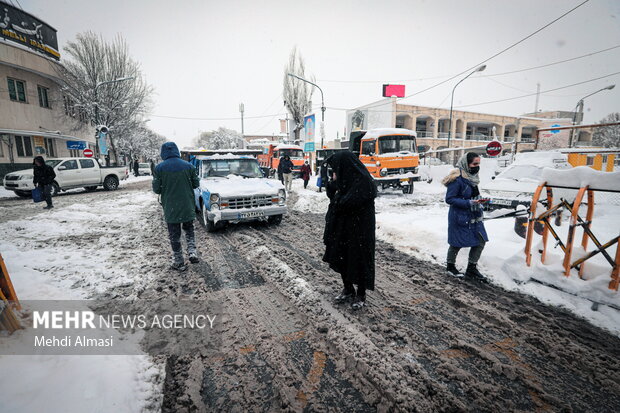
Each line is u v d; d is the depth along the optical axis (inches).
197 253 202.8
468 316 124.2
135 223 302.0
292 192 557.6
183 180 170.1
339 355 99.5
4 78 775.7
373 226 127.4
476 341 107.0
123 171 685.9
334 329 112.5
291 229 274.7
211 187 266.8
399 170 494.9
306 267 177.8
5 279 103.1
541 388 85.2
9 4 772.6
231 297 140.3
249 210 256.5
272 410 78.5
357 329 112.9
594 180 133.6
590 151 308.3
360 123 1567.4
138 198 503.8
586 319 119.6
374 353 98.3
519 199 264.8
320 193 518.9
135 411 74.9
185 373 91.5
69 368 84.5
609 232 208.5
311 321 119.1
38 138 871.1
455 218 155.6
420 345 104.1
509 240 213.8
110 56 946.7
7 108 780.0
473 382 87.4
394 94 1513.3
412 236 230.4
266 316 123.9
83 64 918.4
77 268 171.0
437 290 147.7
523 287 146.8
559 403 80.0
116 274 164.9
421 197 478.9
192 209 175.6
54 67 889.5
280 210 269.7
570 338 108.2
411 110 1407.5
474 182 153.3
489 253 181.3
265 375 91.0
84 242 230.5
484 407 78.9
